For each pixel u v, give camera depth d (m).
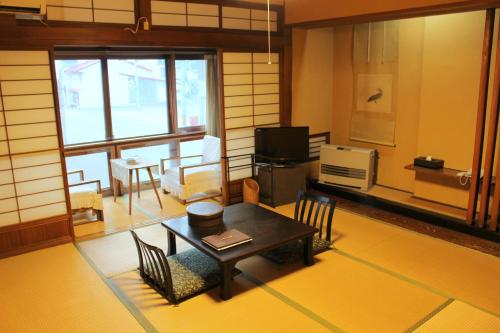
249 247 3.19
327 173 5.85
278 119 5.73
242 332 2.72
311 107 6.04
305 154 5.46
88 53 5.10
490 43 3.82
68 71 5.12
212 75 6.16
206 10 4.80
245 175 5.58
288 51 5.58
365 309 2.95
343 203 5.38
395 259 3.71
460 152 4.70
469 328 2.73
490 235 4.07
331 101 6.28
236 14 5.06
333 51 6.13
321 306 3.00
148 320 2.87
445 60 4.68
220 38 4.94
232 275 3.35
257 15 5.26
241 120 5.36
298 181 5.38
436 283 3.30
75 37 3.94
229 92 5.16
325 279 3.38
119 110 5.62
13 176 3.83
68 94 5.18
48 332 2.76
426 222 4.61
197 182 5.34
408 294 3.14
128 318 2.90
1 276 3.52
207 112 6.25
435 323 2.78
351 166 5.57
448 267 3.56
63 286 3.34
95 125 5.45
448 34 4.61
